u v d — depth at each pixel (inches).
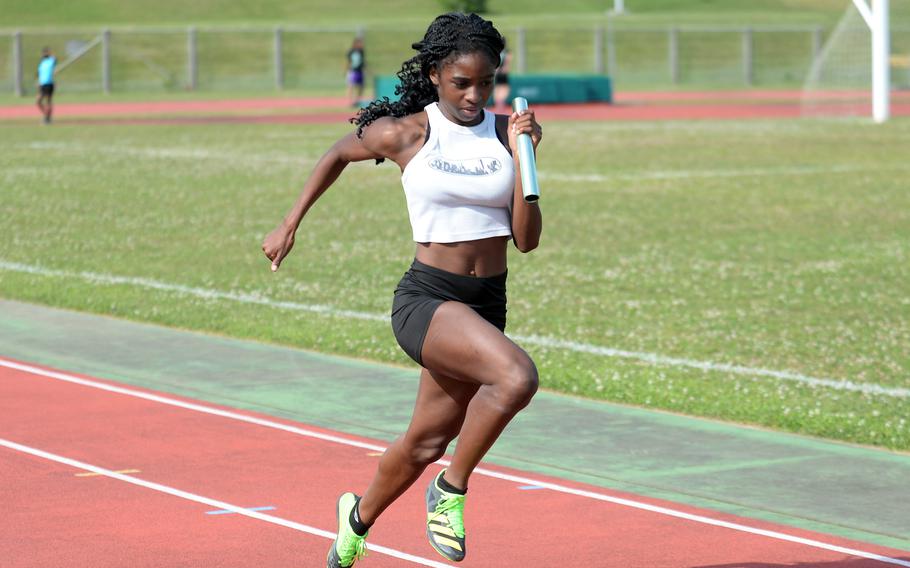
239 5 6761.8
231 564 559.8
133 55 5556.1
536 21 6505.9
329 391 922.7
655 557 579.2
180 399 893.2
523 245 497.7
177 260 1493.6
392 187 2240.4
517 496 673.6
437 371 486.0
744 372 978.1
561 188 2188.7
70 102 4596.5
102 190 2118.6
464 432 471.5
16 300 1291.8
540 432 812.0
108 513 632.4
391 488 511.2
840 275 1428.4
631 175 2381.9
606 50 6102.4
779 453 768.9
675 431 818.2
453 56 477.7
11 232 1686.8
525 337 1100.5
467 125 489.4
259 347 1080.8
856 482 708.7
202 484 685.3
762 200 2052.2
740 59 6186.0
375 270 1439.5
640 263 1497.3
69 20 6269.7
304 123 3604.8
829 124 3550.7
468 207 486.9
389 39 6018.7
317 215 1877.5
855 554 588.4
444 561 570.3
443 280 490.6
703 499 673.6
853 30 4805.6
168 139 3068.4
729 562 573.9
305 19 6569.9
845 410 863.1
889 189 2190.0
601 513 645.3
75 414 845.2
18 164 2488.9
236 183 2223.2
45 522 616.7
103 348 1071.6
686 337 1107.9
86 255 1521.9
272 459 739.4
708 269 1459.2
